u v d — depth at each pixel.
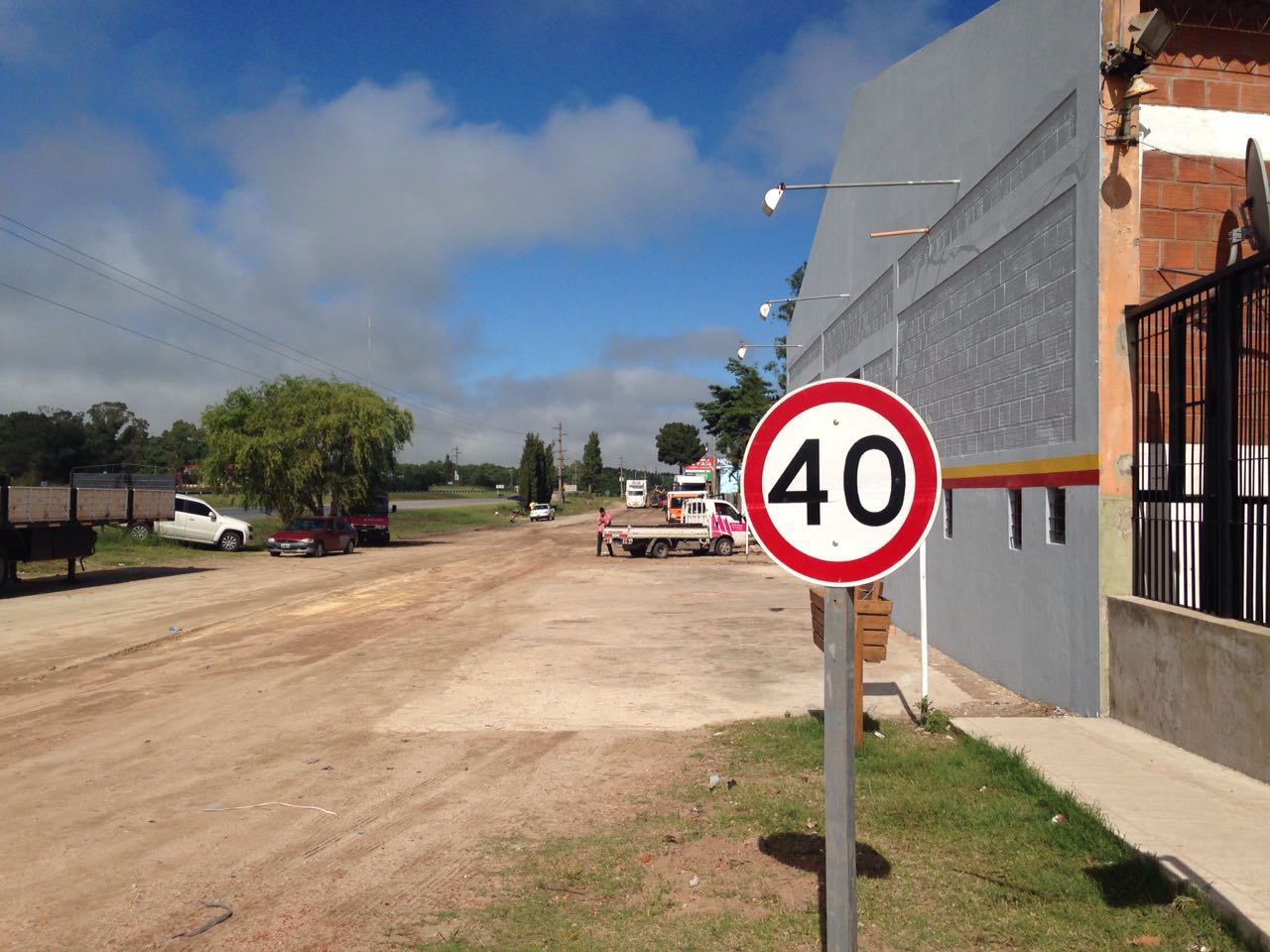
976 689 9.84
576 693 9.66
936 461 3.05
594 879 4.73
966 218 11.35
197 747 7.66
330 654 12.36
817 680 10.30
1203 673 6.53
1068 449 8.50
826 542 3.08
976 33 11.02
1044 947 3.84
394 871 4.93
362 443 42.00
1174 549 7.36
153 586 22.17
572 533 55.12
